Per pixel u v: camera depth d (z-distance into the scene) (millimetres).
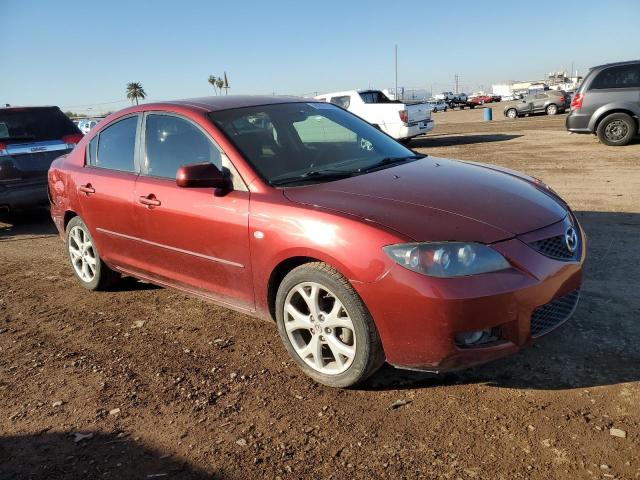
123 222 4492
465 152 13719
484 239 2875
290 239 3219
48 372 3744
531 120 26188
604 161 10633
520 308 2855
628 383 3061
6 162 7875
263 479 2555
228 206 3604
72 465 2754
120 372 3668
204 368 3639
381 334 2963
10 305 5121
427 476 2484
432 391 3162
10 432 3070
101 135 4965
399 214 3033
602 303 4070
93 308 4898
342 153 4105
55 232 8164
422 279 2775
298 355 3420
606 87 12477
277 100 4520
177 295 5055
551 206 3389
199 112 4066
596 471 2424
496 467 2502
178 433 2951
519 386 3129
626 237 5609
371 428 2867
